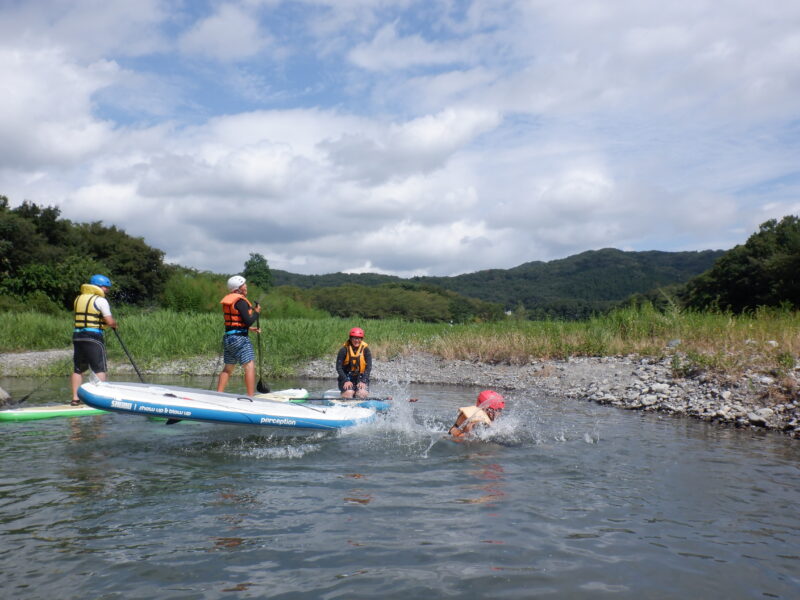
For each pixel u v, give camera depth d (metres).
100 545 3.47
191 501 4.26
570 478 4.96
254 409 6.56
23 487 4.57
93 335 7.98
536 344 15.27
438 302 95.25
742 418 7.84
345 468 5.19
